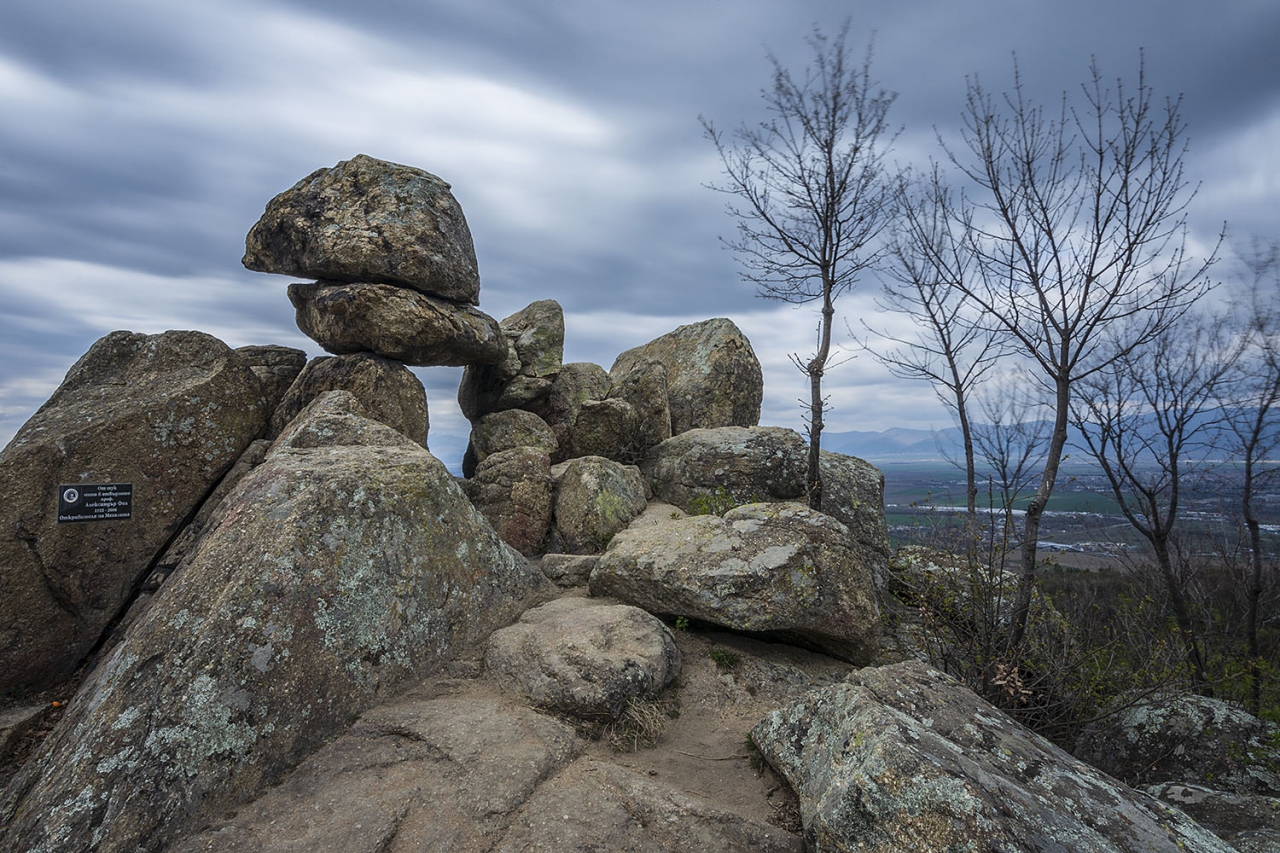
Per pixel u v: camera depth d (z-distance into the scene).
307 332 11.10
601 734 5.36
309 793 4.42
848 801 3.82
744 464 11.77
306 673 5.00
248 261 10.75
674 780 4.92
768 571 6.87
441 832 4.05
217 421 8.52
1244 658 9.66
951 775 3.68
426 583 6.15
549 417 13.75
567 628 6.28
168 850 3.98
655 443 13.39
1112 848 3.64
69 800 4.03
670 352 16.25
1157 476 9.78
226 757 4.43
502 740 4.88
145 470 7.84
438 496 6.66
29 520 7.02
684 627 7.18
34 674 6.88
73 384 9.09
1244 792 6.64
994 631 7.07
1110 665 7.02
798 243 10.52
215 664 4.66
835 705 4.84
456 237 10.66
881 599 10.20
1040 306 7.32
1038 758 4.45
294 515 5.54
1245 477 9.91
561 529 10.31
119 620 7.55
